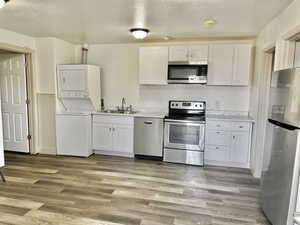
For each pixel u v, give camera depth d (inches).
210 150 154.0
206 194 111.7
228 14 106.0
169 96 178.2
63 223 86.3
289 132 72.9
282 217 75.6
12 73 167.9
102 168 144.9
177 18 113.7
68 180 125.5
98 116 169.9
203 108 166.1
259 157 132.4
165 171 141.6
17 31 144.6
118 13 106.9
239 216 93.4
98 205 99.8
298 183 70.1
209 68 154.6
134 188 116.9
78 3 93.7
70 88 166.9
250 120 144.8
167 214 93.8
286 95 76.4
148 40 169.5
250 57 150.3
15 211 94.0
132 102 185.6
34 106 168.6
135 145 164.6
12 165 148.3
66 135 168.9
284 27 96.7
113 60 185.0
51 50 162.7
